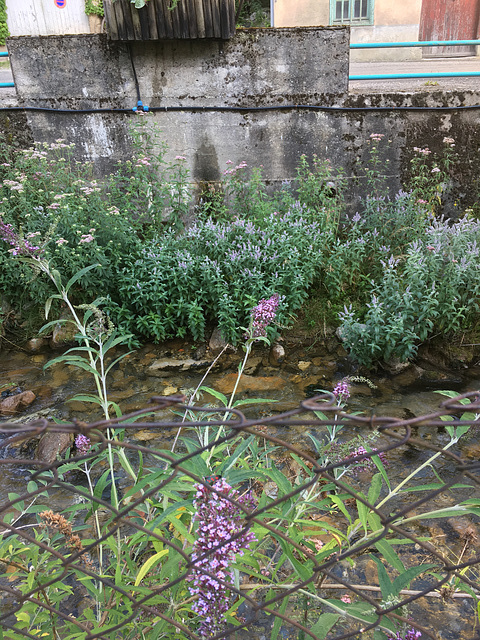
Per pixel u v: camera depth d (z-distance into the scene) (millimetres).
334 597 2227
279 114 5742
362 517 1416
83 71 5566
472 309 4754
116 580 1471
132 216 5688
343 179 5941
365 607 1294
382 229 5484
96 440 771
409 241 5324
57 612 1128
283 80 5602
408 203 5473
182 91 5664
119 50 5473
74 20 13430
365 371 4520
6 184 5012
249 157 5949
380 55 12852
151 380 4422
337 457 1855
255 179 5664
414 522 2783
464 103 5527
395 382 4367
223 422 755
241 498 1771
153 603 1422
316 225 5344
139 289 4824
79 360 1866
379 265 5309
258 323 2293
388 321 4477
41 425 704
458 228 4914
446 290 4559
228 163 5645
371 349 4371
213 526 1118
